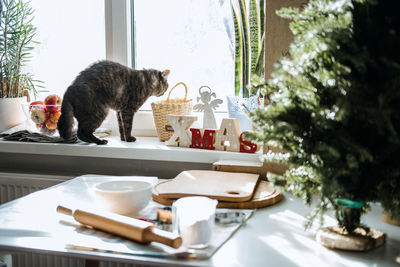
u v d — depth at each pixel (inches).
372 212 39.4
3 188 60.0
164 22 65.8
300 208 39.8
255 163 50.3
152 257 28.9
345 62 27.7
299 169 34.7
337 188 27.7
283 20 46.3
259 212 38.6
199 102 65.4
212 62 64.6
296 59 28.8
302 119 29.4
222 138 54.6
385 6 27.5
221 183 43.8
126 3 64.7
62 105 57.7
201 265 27.5
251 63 59.4
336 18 28.9
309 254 29.4
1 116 64.8
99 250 29.8
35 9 69.6
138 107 61.6
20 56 66.8
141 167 58.8
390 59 27.0
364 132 28.5
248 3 59.9
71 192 44.5
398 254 29.7
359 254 29.6
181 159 54.9
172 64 66.4
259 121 30.9
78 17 68.2
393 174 27.8
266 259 28.5
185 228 30.4
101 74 58.5
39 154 62.6
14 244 30.7
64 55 69.6
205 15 63.9
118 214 35.7
